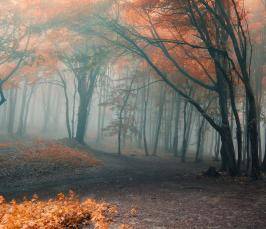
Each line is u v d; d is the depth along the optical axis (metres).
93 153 32.84
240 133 19.11
